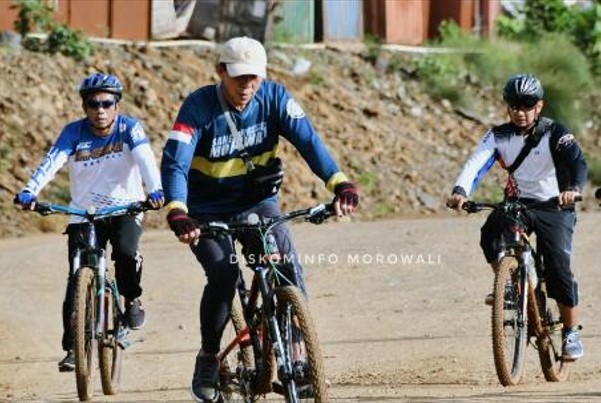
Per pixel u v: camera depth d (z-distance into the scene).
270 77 56.38
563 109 59.34
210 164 15.37
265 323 14.60
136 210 19.31
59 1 54.16
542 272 20.09
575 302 19.97
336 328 26.78
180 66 54.94
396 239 39.62
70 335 19.56
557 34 62.78
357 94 57.62
